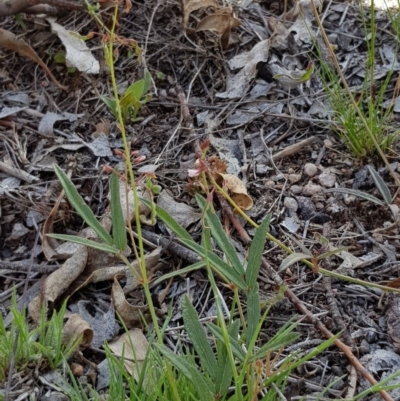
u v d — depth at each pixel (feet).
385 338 2.00
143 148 2.55
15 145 2.59
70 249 2.24
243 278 1.72
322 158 2.48
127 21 2.91
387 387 1.70
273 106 2.63
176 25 2.88
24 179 2.48
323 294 2.11
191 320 1.65
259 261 1.69
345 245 2.23
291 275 2.17
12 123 2.66
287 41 2.80
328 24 2.89
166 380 1.77
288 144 2.54
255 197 2.37
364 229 2.28
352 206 2.34
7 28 3.03
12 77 2.87
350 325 2.03
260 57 2.72
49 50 2.89
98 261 2.19
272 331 2.03
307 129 2.58
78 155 2.54
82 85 2.77
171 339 2.04
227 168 2.43
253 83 2.72
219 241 1.73
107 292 2.16
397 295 2.05
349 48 2.81
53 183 2.44
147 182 1.71
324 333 1.96
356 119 2.47
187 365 1.60
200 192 2.33
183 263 2.22
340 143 2.52
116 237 1.70
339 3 2.99
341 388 1.90
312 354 1.69
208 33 2.83
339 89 2.47
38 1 2.82
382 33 2.85
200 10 2.91
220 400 1.74
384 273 2.15
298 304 2.03
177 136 2.56
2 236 2.34
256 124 2.60
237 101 2.67
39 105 2.75
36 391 1.87
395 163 2.42
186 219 2.30
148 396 1.76
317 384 1.91
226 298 2.13
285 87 2.69
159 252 2.19
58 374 1.91
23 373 1.89
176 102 2.68
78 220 2.36
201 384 1.60
